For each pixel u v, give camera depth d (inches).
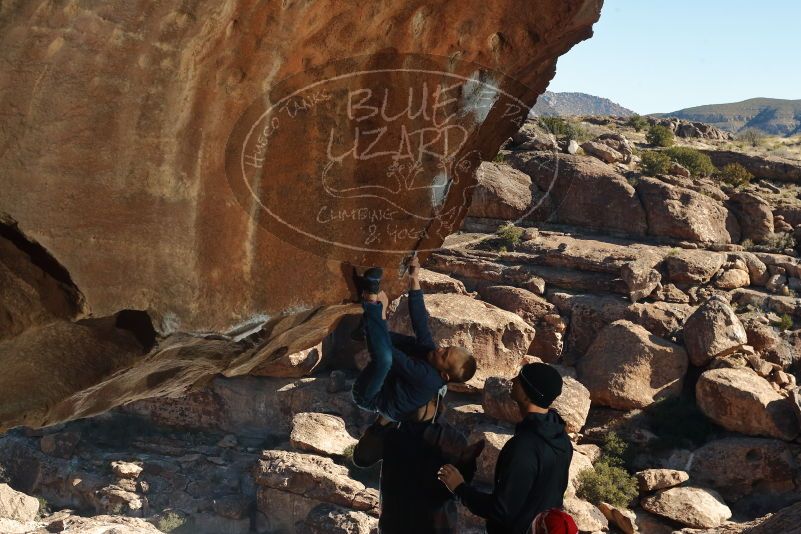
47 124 106.1
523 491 161.3
